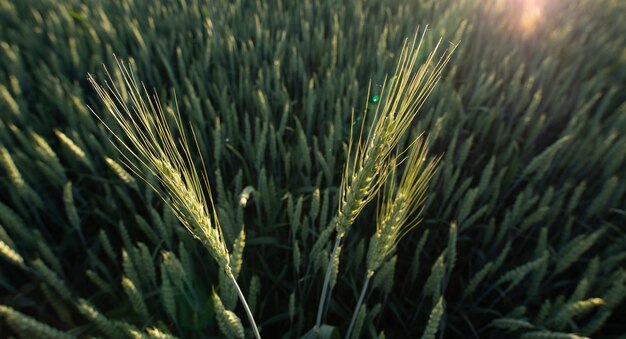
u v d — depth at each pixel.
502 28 1.00
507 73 0.80
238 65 0.86
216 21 0.93
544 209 0.42
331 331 0.32
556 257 0.41
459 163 0.52
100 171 0.60
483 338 0.45
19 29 0.96
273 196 0.48
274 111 0.72
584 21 1.06
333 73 0.73
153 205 0.54
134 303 0.31
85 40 0.89
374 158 0.23
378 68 0.69
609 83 0.82
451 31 0.90
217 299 0.25
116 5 1.06
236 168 0.64
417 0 1.13
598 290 0.38
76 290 0.48
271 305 0.47
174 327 0.40
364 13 1.04
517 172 0.61
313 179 0.62
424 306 0.46
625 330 0.44
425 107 0.67
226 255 0.24
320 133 0.68
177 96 0.71
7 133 0.56
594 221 0.53
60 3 1.07
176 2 1.08
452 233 0.35
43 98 0.73
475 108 0.66
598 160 0.59
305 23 0.92
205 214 0.25
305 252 0.45
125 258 0.34
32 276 0.46
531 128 0.65
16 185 0.42
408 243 0.53
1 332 0.42
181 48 0.89
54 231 0.55
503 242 0.53
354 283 0.43
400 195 0.25
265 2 1.08
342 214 0.25
